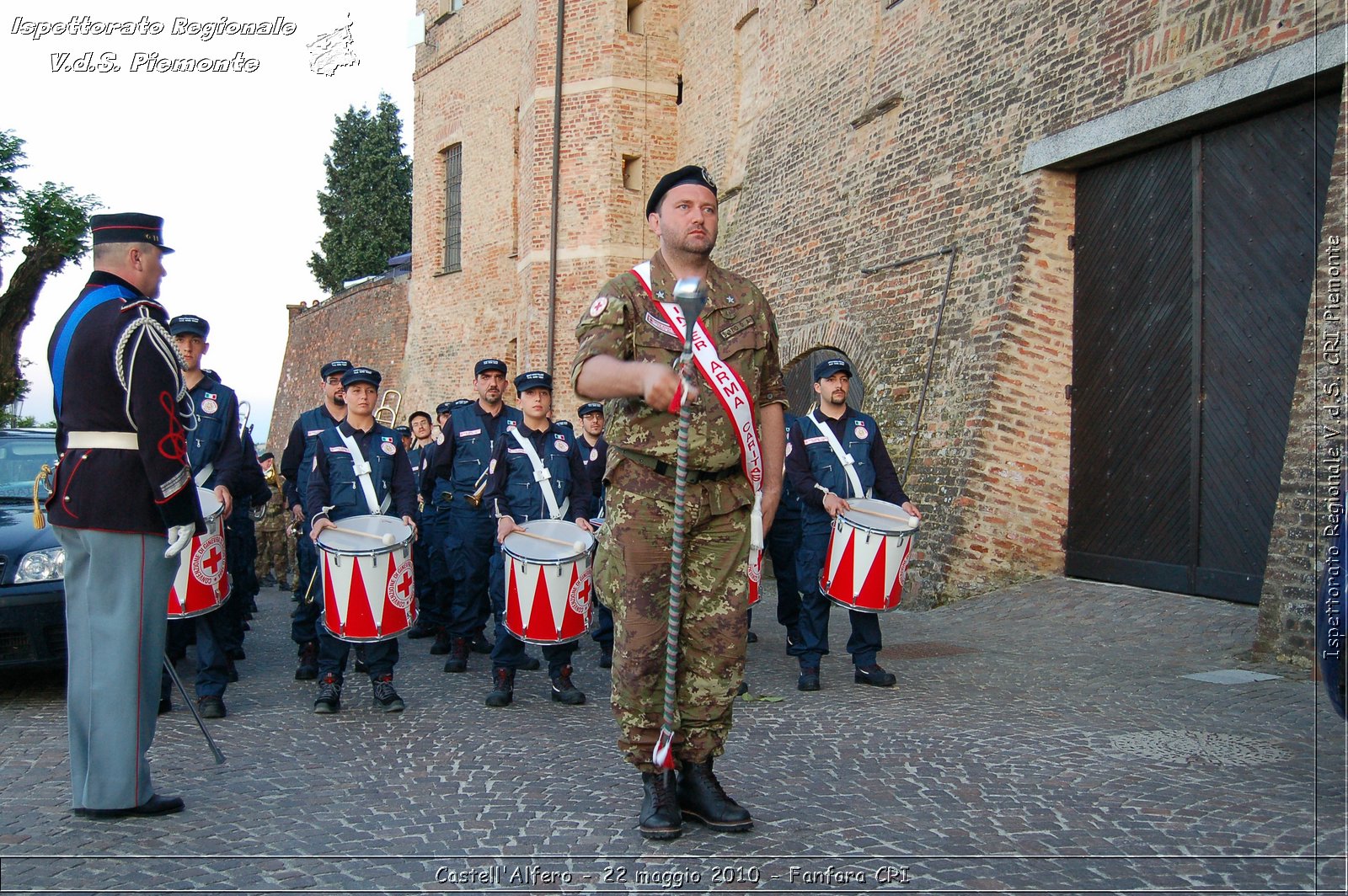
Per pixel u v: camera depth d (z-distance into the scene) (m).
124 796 4.64
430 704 7.31
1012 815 4.55
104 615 4.66
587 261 20.48
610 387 4.03
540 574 6.89
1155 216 10.23
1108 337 10.82
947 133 12.73
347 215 45.97
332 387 8.30
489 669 8.74
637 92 20.62
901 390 12.61
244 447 8.45
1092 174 11.04
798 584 8.00
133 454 4.73
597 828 4.48
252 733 6.41
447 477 9.01
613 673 4.43
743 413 4.27
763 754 5.64
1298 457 7.61
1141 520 10.34
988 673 7.80
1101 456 10.85
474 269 25.44
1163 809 4.57
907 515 7.39
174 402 4.80
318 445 7.81
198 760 5.71
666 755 4.14
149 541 4.73
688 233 4.30
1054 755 5.48
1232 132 9.40
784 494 8.80
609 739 6.18
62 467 4.71
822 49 15.88
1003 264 11.41
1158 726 6.02
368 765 5.61
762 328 4.46
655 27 20.78
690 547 4.36
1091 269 11.03
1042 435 11.20
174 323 7.43
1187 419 9.83
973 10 12.49
